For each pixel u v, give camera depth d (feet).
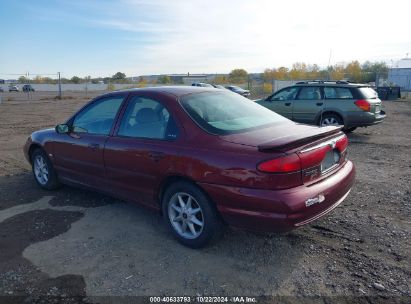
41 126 47.78
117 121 14.64
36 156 19.04
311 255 11.73
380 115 34.55
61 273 11.09
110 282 10.57
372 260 11.32
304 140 10.71
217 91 14.90
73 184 17.25
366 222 14.05
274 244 12.49
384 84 124.67
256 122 13.23
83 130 16.25
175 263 11.48
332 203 11.65
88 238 13.33
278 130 12.51
